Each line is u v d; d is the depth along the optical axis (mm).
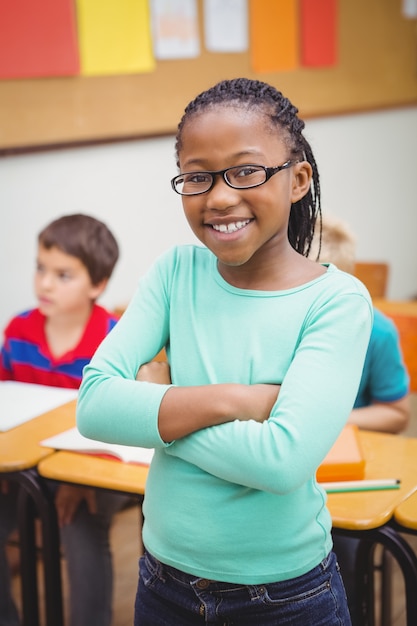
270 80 3609
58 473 1528
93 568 1906
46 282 2084
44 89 2678
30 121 2645
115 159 3023
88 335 2105
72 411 1846
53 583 1660
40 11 2611
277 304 1034
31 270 2762
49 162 2756
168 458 1060
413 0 4605
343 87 4113
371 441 1639
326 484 1418
